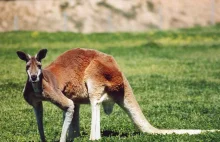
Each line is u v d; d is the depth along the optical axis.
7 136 32.50
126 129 34.25
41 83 27.33
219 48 89.88
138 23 134.62
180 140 29.12
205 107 41.59
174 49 87.19
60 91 28.62
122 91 30.83
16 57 70.75
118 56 76.38
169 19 140.12
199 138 29.69
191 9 145.88
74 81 29.70
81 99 30.47
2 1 135.25
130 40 98.19
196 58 76.12
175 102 44.09
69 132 31.09
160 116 38.56
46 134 33.03
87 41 94.50
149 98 46.00
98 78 29.97
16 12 131.62
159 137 29.64
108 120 37.16
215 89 50.41
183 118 37.78
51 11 133.25
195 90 49.69
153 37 101.94
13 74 57.00
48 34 98.00
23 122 36.53
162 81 54.72
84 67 30.11
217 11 147.38
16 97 45.38
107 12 135.88
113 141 29.05
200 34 107.00
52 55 74.62
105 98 30.55
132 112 31.03
